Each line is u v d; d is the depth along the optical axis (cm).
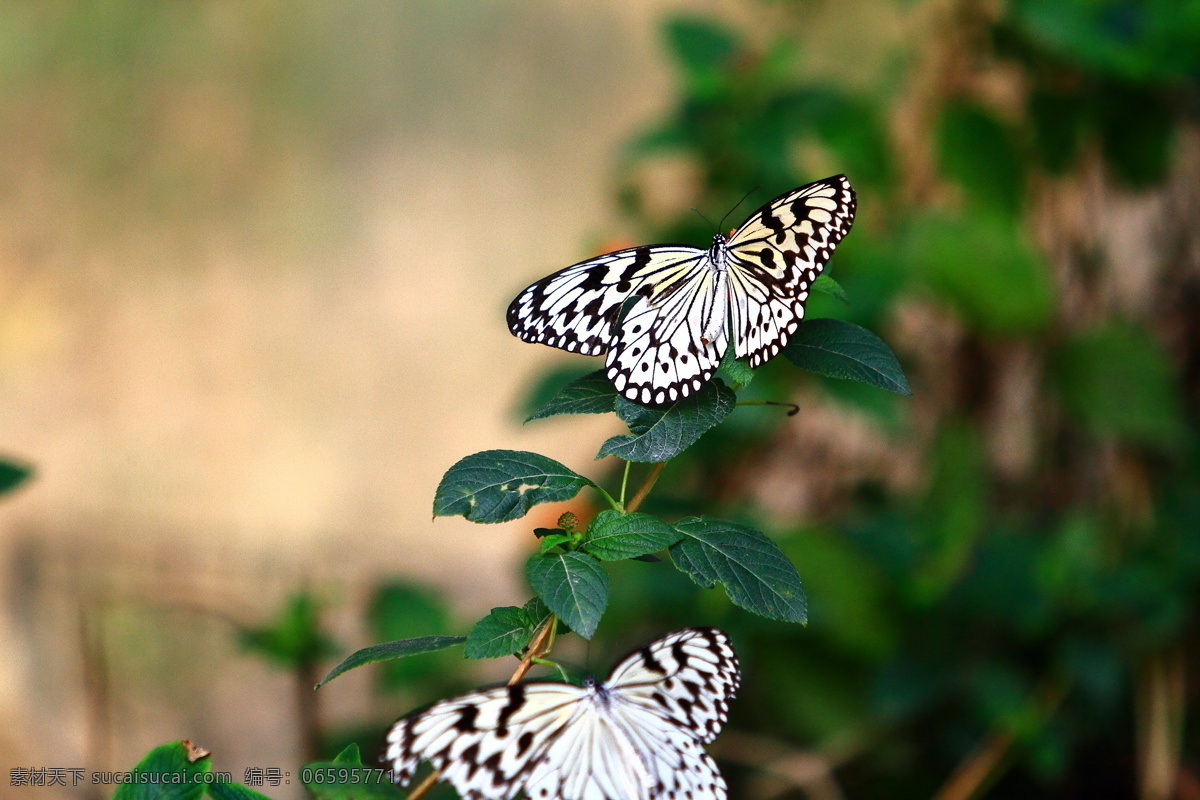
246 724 431
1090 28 309
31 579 506
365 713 378
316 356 660
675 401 253
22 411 627
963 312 334
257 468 592
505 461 253
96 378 649
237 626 300
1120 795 344
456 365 653
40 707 445
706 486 369
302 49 775
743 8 404
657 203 344
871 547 335
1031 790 348
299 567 522
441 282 684
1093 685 308
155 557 516
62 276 699
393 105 753
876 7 346
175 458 598
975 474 338
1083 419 350
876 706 315
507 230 698
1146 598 318
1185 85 317
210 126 759
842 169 332
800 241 253
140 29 789
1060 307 362
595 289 253
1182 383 367
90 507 565
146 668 457
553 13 743
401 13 766
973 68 341
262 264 700
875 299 310
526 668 251
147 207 731
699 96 324
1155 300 361
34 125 765
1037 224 359
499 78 744
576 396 254
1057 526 357
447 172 725
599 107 732
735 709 352
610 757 247
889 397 311
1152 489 359
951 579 325
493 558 538
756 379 308
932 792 336
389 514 570
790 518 373
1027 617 313
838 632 323
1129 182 340
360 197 724
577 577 250
